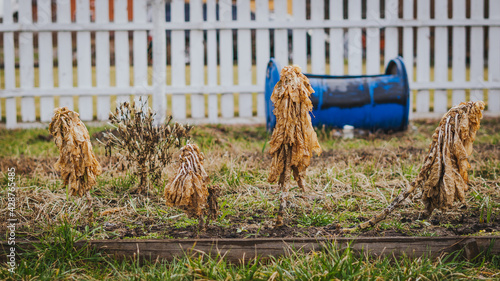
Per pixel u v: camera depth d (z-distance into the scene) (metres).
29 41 9.22
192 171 3.61
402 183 5.13
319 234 3.86
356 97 7.88
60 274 3.28
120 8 9.22
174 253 3.48
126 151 4.94
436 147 3.73
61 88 9.28
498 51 9.74
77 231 3.93
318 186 5.10
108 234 3.91
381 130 8.07
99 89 9.31
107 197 4.84
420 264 3.36
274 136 3.70
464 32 9.71
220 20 9.33
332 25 9.40
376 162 5.98
